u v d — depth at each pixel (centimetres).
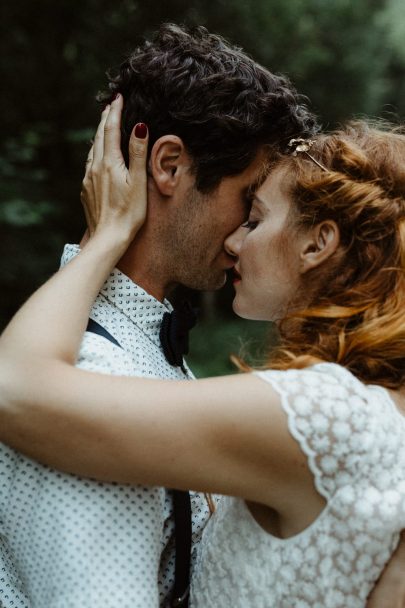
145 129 135
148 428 106
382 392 116
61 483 114
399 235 125
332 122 1203
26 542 118
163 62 138
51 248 703
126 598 110
